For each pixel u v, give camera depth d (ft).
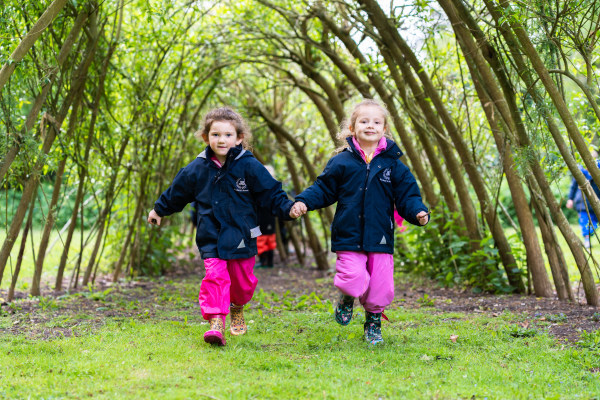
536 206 16.15
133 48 19.39
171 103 22.88
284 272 26.12
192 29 23.30
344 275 10.82
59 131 15.85
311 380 8.76
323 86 22.06
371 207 10.92
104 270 24.99
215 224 11.20
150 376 8.89
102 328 12.50
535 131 14.10
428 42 18.35
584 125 16.17
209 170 11.32
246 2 21.45
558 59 13.19
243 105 26.23
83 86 16.67
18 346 10.65
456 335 11.73
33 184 15.23
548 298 16.40
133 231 23.27
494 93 15.08
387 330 12.52
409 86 18.04
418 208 10.80
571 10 11.63
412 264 22.57
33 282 17.35
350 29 19.15
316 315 14.14
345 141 11.51
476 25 14.40
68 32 16.35
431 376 9.10
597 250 26.14
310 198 10.96
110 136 19.03
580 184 12.84
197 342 11.14
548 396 8.11
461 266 19.30
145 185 22.50
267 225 27.22
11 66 12.16
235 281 11.45
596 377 8.92
